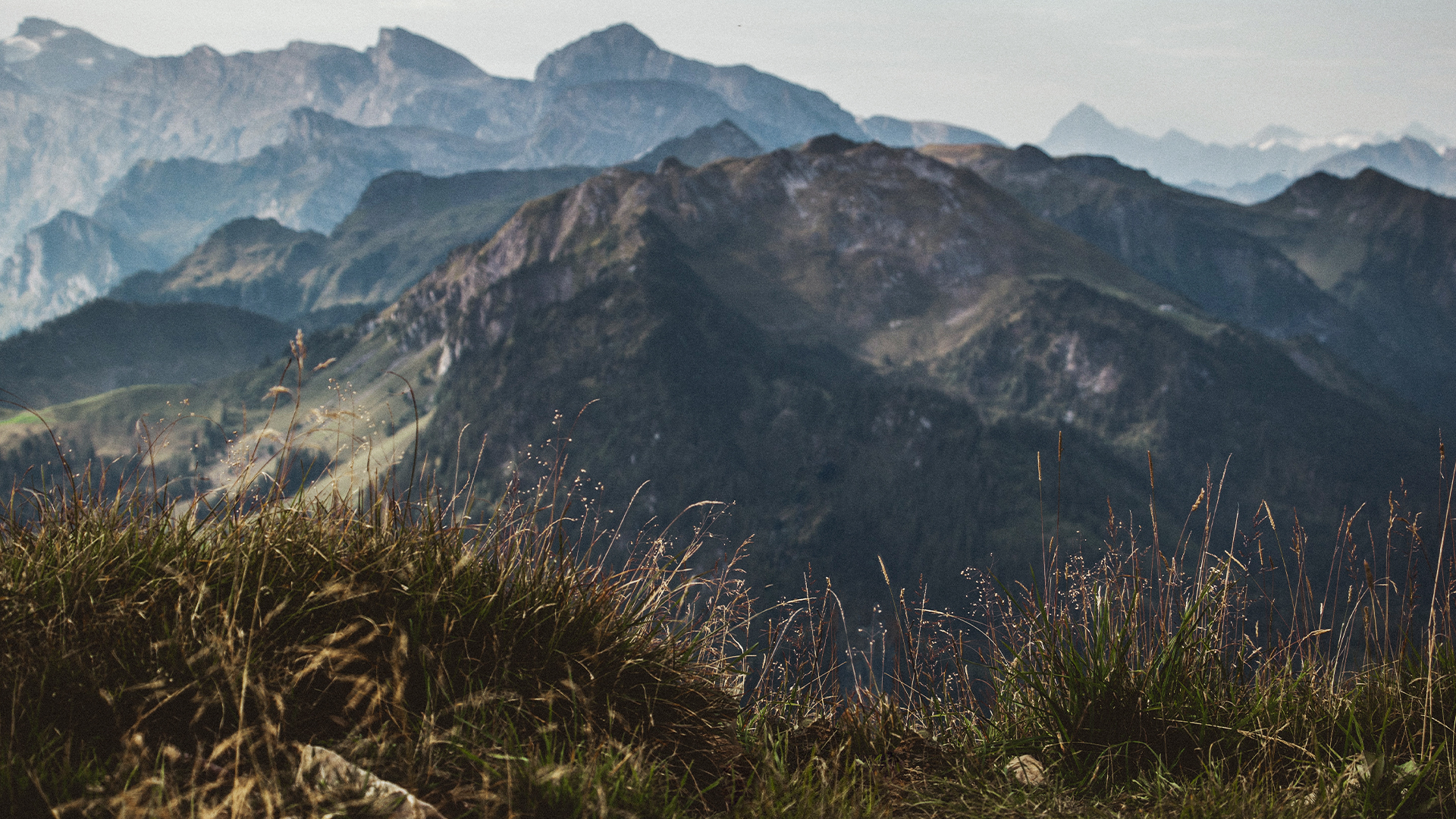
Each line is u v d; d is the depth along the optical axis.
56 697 2.69
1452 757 3.36
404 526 3.35
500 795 2.64
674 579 3.68
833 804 3.00
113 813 2.30
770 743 3.63
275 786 2.41
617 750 2.99
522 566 3.46
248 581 3.02
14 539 3.05
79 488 3.16
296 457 3.18
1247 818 3.14
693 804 3.17
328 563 3.13
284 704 2.76
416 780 2.68
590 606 3.46
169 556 3.13
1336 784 3.30
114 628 2.85
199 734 2.73
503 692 3.01
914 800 3.29
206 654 2.65
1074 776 3.62
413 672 3.03
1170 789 3.39
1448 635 3.61
